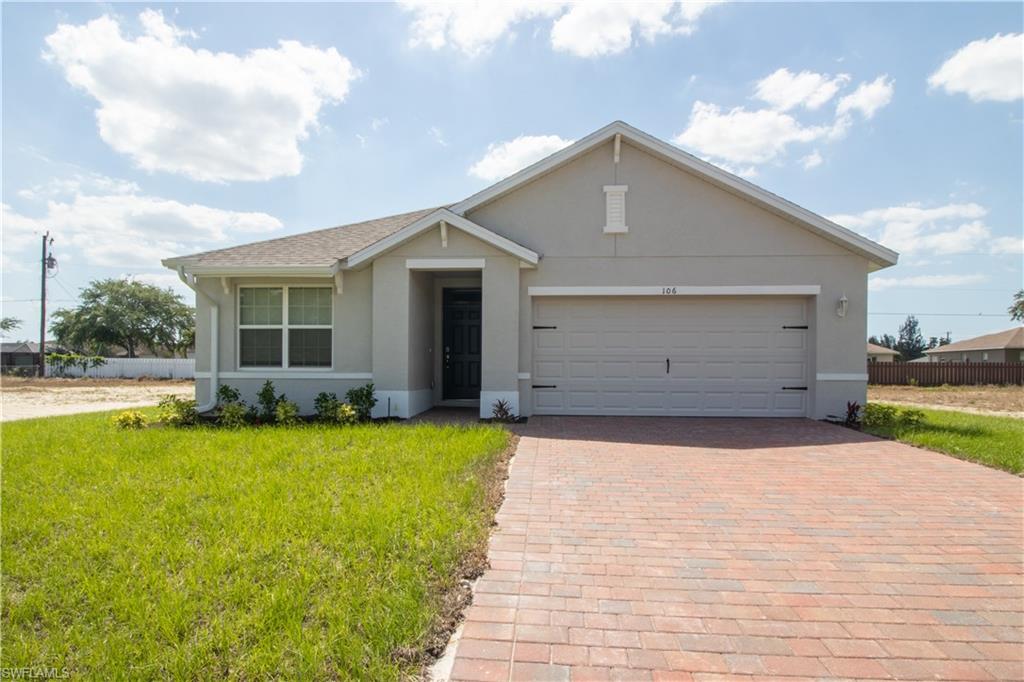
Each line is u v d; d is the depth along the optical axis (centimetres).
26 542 410
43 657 273
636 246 1095
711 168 1058
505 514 497
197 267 1066
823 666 276
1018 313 4222
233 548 391
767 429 950
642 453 750
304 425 938
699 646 293
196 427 923
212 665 266
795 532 460
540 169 1087
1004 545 435
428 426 879
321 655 270
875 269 1134
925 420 1045
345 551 387
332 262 1054
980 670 275
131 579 351
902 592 356
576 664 275
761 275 1080
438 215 1030
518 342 1060
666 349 1109
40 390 2330
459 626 310
